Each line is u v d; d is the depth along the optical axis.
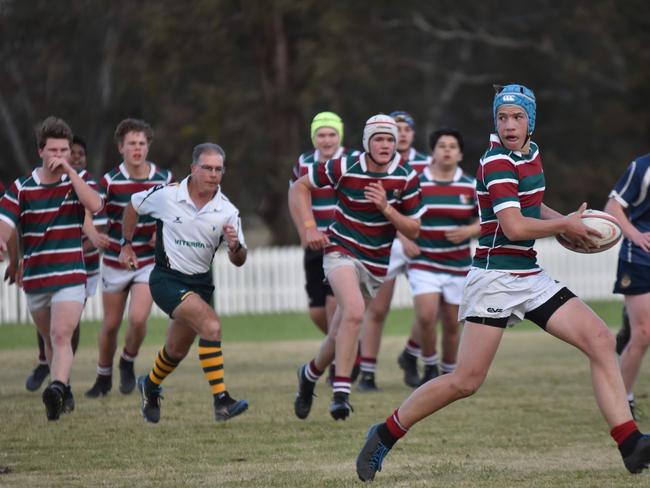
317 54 109.50
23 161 116.38
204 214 27.56
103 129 114.06
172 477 23.55
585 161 130.75
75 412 32.75
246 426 30.33
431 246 38.47
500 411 32.84
